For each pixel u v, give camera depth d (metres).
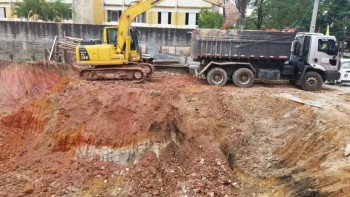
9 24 25.48
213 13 27.39
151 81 16.14
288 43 14.75
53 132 12.77
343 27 26.81
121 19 15.55
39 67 19.09
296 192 9.05
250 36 14.78
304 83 15.53
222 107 13.15
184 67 18.88
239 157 11.44
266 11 29.23
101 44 15.88
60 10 31.67
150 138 12.10
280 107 12.95
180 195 9.98
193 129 12.21
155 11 33.47
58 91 14.46
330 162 9.34
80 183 10.98
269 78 15.54
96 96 13.39
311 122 11.55
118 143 12.17
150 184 10.81
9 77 18.56
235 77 15.34
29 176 11.29
